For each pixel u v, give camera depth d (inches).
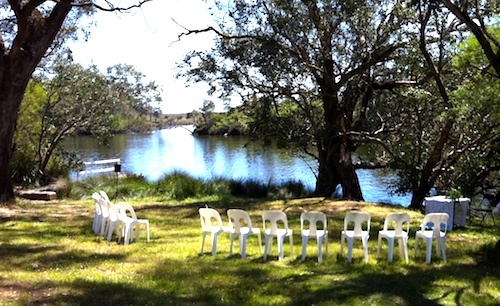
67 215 545.6
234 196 768.9
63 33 840.3
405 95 641.0
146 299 231.1
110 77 971.3
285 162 1355.8
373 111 765.9
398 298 234.5
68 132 971.3
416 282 261.4
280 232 321.7
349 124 733.3
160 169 1248.8
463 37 544.4
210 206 629.3
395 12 526.3
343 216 525.3
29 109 887.1
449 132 551.8
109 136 1031.0
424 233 317.4
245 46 647.1
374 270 287.6
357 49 650.2
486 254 330.0
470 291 247.9
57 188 744.3
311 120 702.5
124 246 359.9
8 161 596.7
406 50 614.9
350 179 714.2
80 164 962.1
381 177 1065.5
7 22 705.6
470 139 565.0
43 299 227.3
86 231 431.2
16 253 331.6
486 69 454.6
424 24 486.9
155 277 272.7
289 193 784.3
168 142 2263.8
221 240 386.6
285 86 674.2
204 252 340.2
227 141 2130.9
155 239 394.3
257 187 787.4
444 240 313.1
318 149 743.1
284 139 698.2
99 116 988.6
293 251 335.3
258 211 573.3
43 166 871.7
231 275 277.4
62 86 922.1
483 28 368.5
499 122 463.8
